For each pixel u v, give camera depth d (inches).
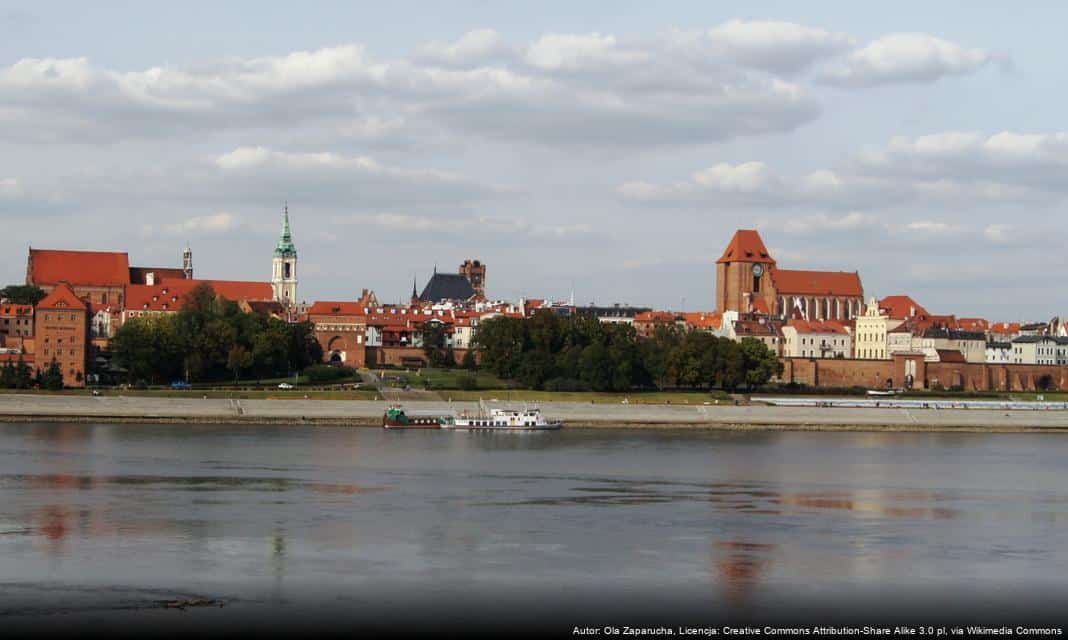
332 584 7731.3
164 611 7150.6
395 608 7268.7
